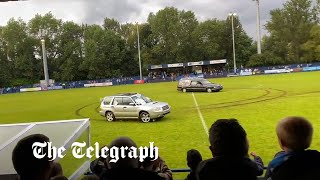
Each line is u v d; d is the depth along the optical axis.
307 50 82.75
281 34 86.75
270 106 22.33
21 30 91.38
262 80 48.00
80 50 91.38
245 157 3.07
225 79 57.16
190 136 14.88
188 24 91.81
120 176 3.07
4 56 91.94
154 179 3.11
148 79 69.88
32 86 75.00
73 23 96.06
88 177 3.30
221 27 90.12
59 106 31.41
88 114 24.81
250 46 91.62
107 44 88.00
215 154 3.08
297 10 85.50
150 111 19.61
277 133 3.16
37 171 2.78
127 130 17.48
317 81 39.56
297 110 19.91
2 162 6.18
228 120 3.22
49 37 93.62
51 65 92.50
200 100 28.64
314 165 2.88
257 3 78.00
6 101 42.12
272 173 3.03
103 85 71.19
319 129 14.22
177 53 91.31
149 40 95.50
